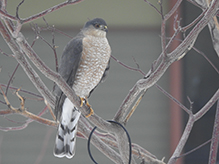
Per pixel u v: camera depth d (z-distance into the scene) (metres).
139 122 12.42
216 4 4.52
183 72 12.15
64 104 6.11
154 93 12.42
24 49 4.30
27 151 12.26
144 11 12.80
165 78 12.34
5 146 12.18
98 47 6.61
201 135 11.77
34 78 5.01
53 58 12.39
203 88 12.02
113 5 12.84
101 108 12.55
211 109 11.75
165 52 4.61
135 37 12.77
